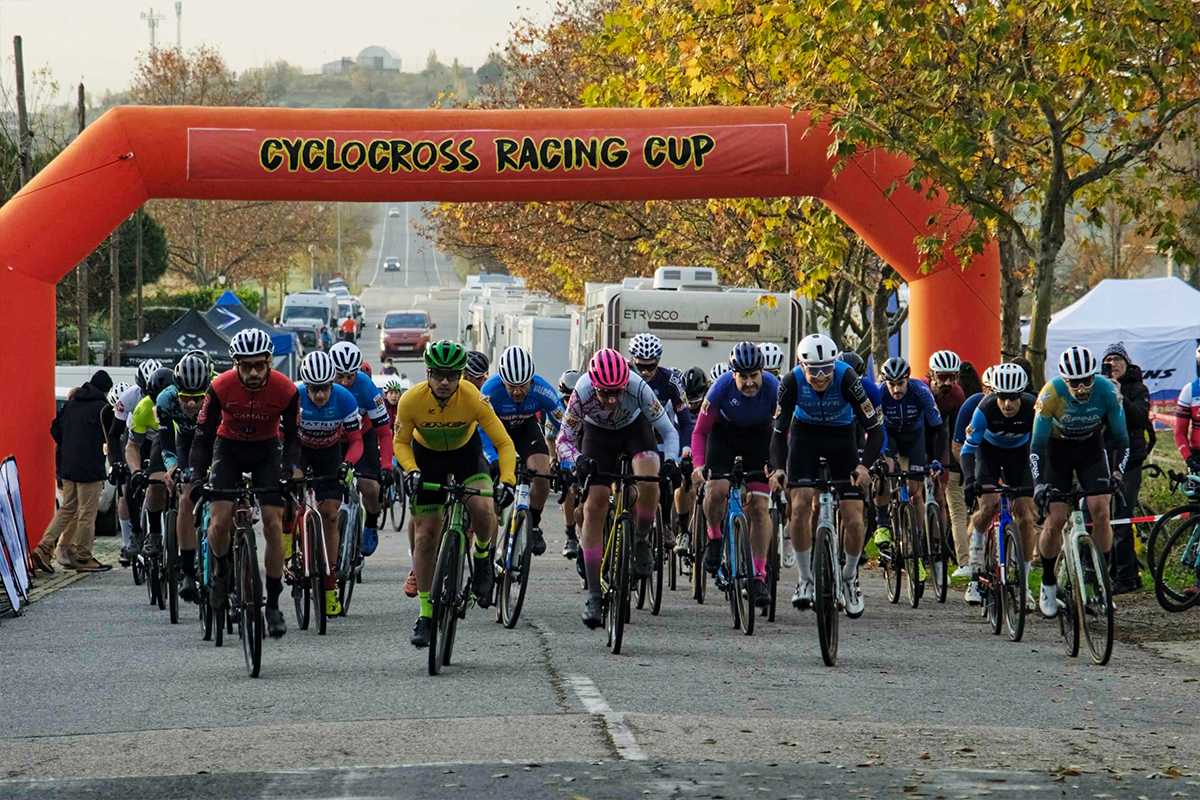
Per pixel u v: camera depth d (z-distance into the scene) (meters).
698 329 39.56
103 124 30.75
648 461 18.41
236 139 30.69
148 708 14.64
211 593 18.94
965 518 25.97
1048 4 25.33
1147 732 13.74
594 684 15.50
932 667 17.28
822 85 29.17
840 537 20.00
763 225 41.53
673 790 11.09
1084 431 18.36
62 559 29.69
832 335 53.47
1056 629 20.94
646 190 31.53
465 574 17.45
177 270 136.12
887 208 31.77
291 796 10.99
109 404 29.05
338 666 17.11
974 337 32.22
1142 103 28.28
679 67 35.66
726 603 23.56
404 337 121.56
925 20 26.81
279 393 17.88
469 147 31.00
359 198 31.36
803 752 12.41
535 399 21.69
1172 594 22.45
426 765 11.87
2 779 11.70
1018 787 11.41
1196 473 23.84
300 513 20.83
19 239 30.08
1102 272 106.06
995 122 26.52
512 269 87.94
